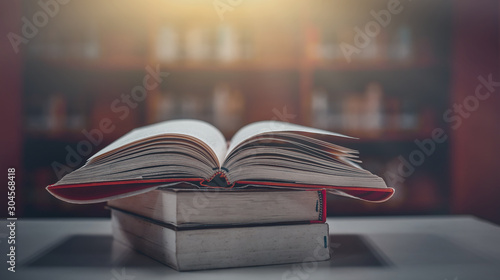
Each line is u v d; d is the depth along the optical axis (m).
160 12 2.13
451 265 0.42
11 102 2.03
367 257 0.46
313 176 0.43
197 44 2.08
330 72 2.27
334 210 2.16
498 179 2.16
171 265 0.41
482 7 2.15
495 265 0.42
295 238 0.44
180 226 0.40
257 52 2.14
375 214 2.18
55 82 2.18
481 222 0.72
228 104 2.14
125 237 0.53
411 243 0.54
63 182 0.40
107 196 0.43
